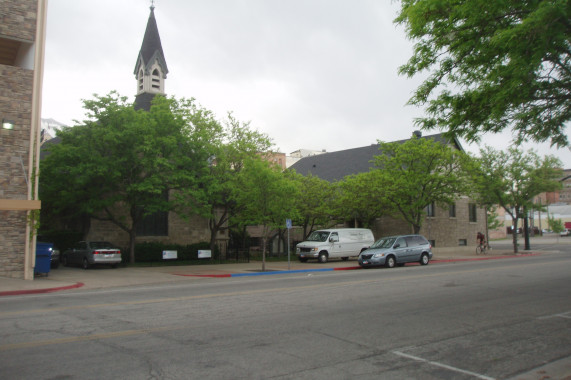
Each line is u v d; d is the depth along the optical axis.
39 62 17.61
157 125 23.50
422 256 24.75
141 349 6.42
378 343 6.87
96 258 21.92
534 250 38.72
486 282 15.07
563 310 9.75
